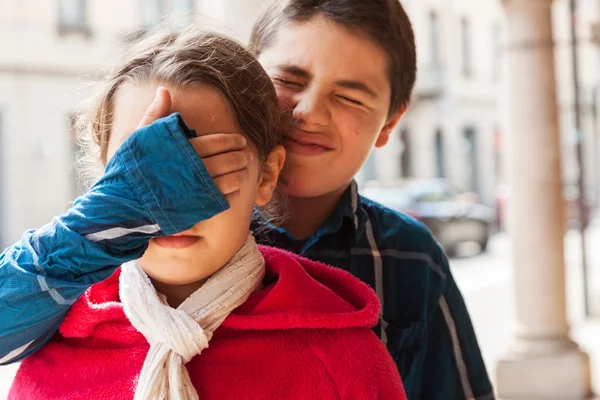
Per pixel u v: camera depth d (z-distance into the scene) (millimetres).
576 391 4020
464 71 20031
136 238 794
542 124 4074
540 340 4094
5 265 826
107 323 913
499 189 15383
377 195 11625
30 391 925
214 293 872
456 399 1380
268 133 961
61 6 12312
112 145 878
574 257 10781
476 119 20359
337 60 1148
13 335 852
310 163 1156
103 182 800
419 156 19109
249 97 919
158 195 771
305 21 1172
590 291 7660
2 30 11820
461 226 11359
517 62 4109
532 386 4059
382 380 914
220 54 922
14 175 11875
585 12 9820
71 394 890
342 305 949
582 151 6293
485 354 4945
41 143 12062
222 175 807
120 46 1135
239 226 854
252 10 2498
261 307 904
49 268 805
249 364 881
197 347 846
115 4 12758
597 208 19625
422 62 19016
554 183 4094
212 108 862
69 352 920
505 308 6719
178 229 786
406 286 1336
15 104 11906
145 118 813
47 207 12117
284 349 890
